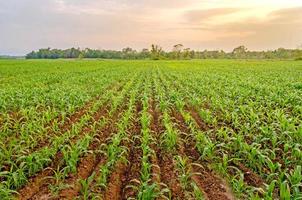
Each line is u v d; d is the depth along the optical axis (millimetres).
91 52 186000
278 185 7176
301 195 6215
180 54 163500
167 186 7238
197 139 9922
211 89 22109
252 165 8242
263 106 15891
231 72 45406
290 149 9312
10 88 22891
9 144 9562
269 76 36250
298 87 23031
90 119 13844
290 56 163500
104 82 29328
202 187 7426
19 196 6898
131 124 12531
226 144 9484
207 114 13148
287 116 12984
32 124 11977
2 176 7648
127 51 185375
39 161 8086
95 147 10039
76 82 28891
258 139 9797
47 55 186000
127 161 8602
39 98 17375
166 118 12453
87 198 6688
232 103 15688
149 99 19188
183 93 21172
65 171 7656
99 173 8062
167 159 9023
